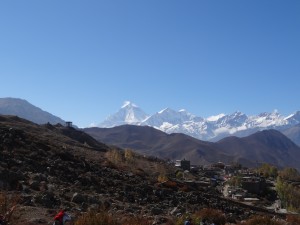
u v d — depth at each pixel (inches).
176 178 3969.0
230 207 2460.6
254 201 4168.3
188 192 2701.8
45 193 1451.8
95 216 1028.5
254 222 1477.6
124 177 2448.3
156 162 5378.9
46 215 1174.3
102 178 2191.2
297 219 1872.5
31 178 1662.2
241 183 5068.9
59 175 1969.7
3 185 1466.5
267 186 5447.8
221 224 1520.7
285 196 4608.8
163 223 1330.0
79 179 2010.3
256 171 7667.3
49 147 2460.6
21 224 1008.9
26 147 2253.9
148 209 1670.8
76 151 3218.5
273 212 3102.9
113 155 3713.1
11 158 1950.1
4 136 2265.0
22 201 1301.7
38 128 5103.3
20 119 5753.0
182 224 1304.1
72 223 1008.2
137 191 2149.4
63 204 1403.8
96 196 1685.5
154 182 2748.5
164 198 2174.0
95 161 2878.9
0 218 926.4
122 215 1338.6
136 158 4729.3
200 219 1379.2
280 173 7583.7
